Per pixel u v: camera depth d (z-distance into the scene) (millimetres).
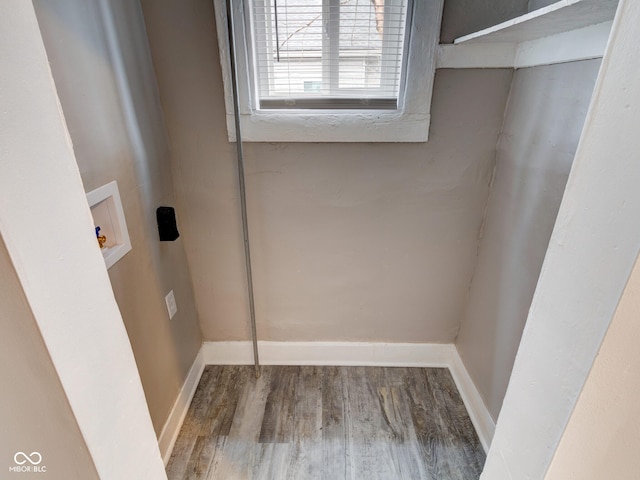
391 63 1265
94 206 924
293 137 1311
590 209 465
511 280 1228
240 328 1727
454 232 1491
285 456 1355
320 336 1746
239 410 1543
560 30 915
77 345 500
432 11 1131
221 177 1396
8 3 371
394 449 1377
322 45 1241
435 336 1731
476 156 1348
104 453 567
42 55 416
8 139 383
